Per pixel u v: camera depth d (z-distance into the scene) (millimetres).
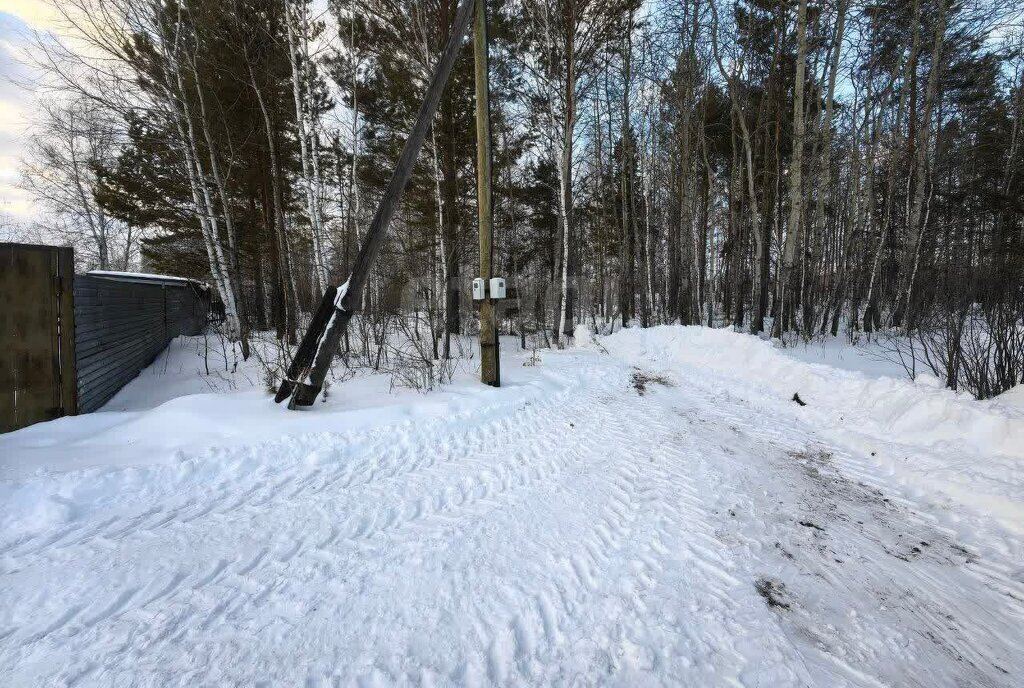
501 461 4234
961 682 1910
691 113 18859
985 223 16688
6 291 4410
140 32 9609
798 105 12852
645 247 19422
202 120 10867
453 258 12484
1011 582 2594
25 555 2453
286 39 11625
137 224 15172
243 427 4199
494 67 14859
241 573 2424
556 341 14477
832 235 24594
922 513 3389
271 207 15359
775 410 6344
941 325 5938
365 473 3795
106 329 6727
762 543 2908
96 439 3781
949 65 16078
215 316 18578
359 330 8922
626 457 4414
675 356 11188
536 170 19859
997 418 3963
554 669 1883
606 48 15203
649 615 2217
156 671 1784
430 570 2521
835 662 1968
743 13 15367
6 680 1713
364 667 1852
